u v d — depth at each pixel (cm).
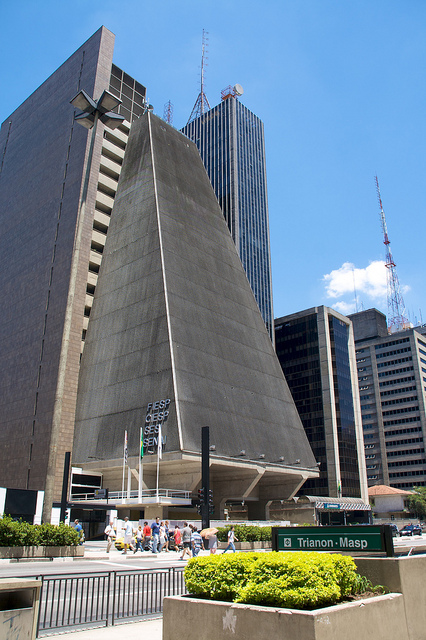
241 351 6725
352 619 655
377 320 17925
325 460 11656
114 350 6362
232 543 2817
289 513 6712
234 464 5588
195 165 8412
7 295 8144
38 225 8075
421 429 15800
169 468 5581
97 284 7225
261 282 15050
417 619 773
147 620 1223
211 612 703
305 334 13088
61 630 1081
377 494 12156
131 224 7194
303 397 12544
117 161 8456
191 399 5525
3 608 714
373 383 17138
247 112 17250
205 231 7525
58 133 8531
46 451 6191
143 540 3381
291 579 698
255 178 16388
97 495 5222
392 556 826
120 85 9056
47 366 6788
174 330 5881
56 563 2508
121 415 5806
